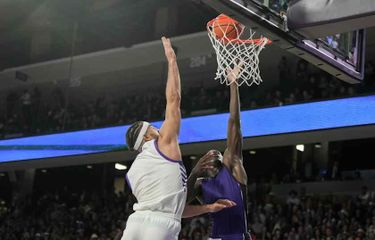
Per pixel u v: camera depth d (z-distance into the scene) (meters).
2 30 19.77
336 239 11.55
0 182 22.56
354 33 5.80
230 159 4.11
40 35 20.27
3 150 16.52
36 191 21.56
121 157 15.20
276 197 15.48
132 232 3.53
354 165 16.41
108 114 18.36
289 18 4.95
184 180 3.65
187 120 13.38
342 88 13.72
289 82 15.31
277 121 12.02
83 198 19.47
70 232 17.02
